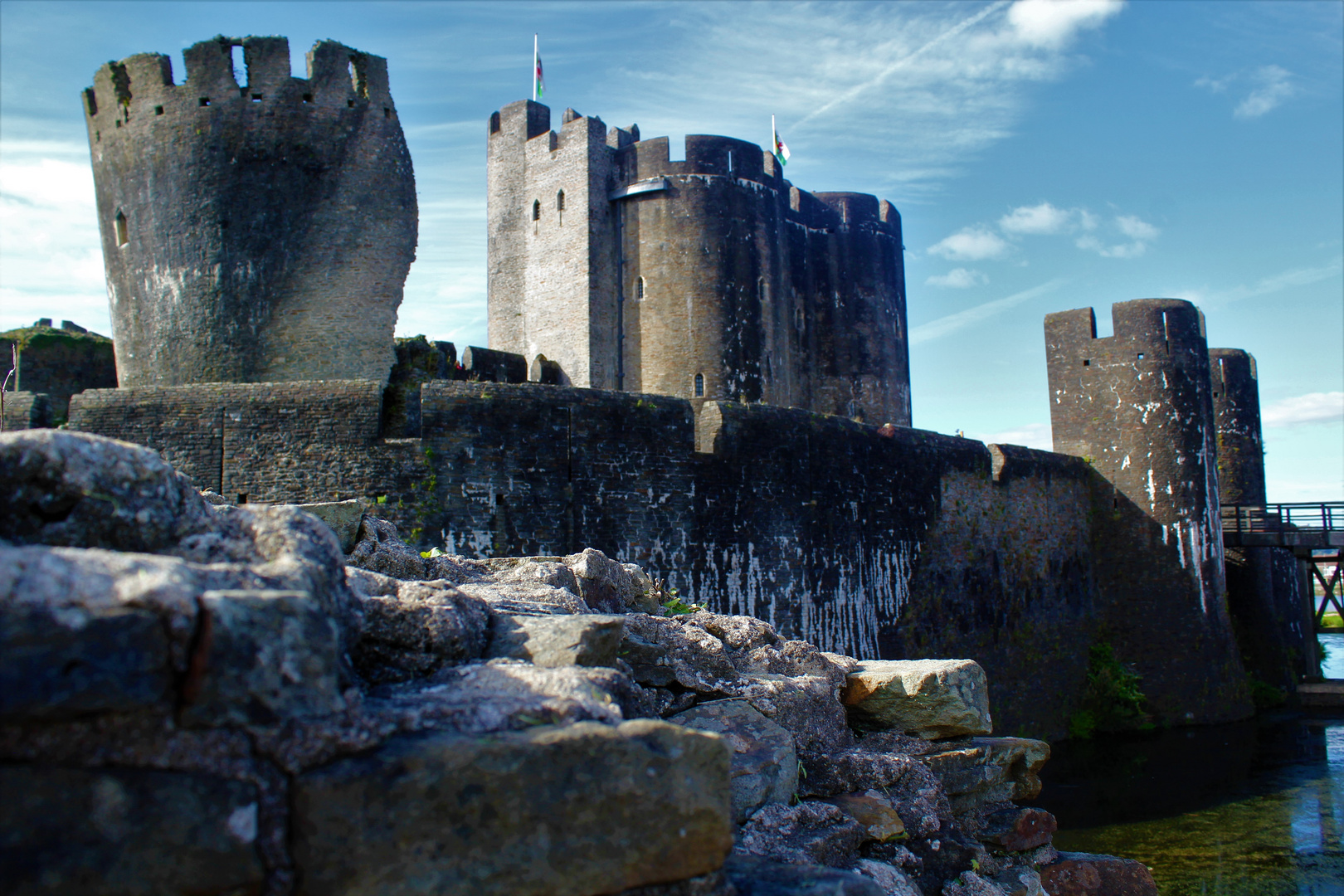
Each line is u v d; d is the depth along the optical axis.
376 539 6.06
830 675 5.65
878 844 4.55
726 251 29.69
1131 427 29.83
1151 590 29.22
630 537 15.15
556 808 2.54
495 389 14.38
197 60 18.02
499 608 4.78
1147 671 28.84
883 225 36.19
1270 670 33.78
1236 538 32.22
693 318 29.22
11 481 2.71
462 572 6.10
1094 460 30.36
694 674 4.95
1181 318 30.14
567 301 30.20
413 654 3.48
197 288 17.64
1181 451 29.55
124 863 2.13
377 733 2.52
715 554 16.17
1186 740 26.88
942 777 5.30
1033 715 25.11
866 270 35.31
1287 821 19.00
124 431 13.68
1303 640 37.19
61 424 15.27
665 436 15.79
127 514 2.85
